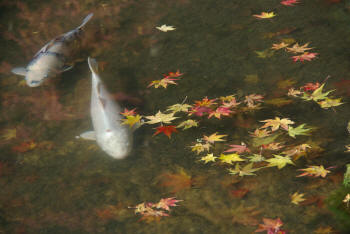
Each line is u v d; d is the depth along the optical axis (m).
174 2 6.78
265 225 2.97
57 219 3.24
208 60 5.21
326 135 3.78
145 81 4.95
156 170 3.63
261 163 3.55
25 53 5.72
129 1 6.97
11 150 4.00
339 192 3.15
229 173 3.49
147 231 3.04
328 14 5.87
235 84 4.70
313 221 2.95
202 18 6.20
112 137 3.72
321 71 4.73
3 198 3.48
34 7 7.04
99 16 6.58
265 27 5.75
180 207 3.23
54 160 3.85
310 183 3.29
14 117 4.46
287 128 3.83
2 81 5.09
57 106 4.61
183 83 4.83
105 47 5.72
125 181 3.55
